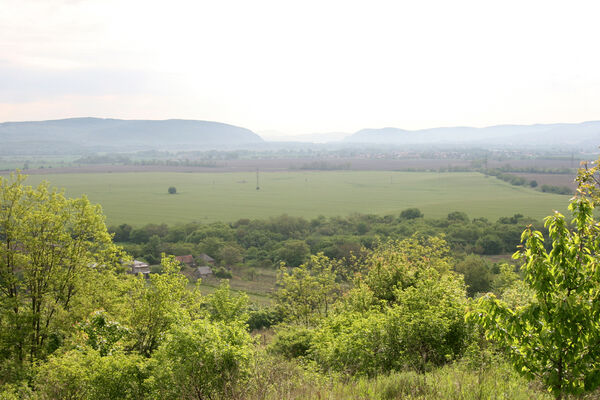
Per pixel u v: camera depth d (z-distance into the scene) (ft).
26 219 76.33
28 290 77.77
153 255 296.92
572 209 20.88
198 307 71.36
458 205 455.63
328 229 359.87
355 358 37.78
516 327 20.17
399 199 570.46
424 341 37.27
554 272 19.53
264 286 225.35
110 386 37.09
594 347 19.15
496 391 24.27
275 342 67.87
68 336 75.25
